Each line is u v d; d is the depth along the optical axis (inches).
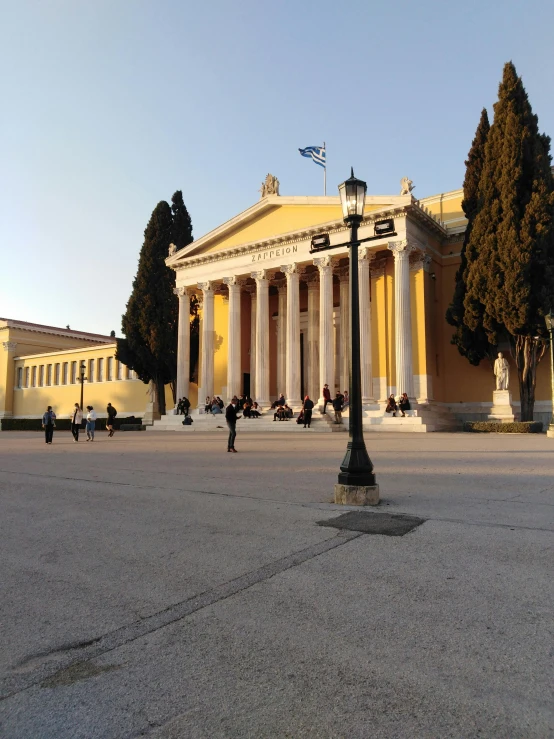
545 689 125.9
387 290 1366.9
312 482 420.8
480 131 1278.3
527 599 175.8
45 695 130.3
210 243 1606.8
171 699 126.7
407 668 136.5
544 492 362.6
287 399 1403.8
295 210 1462.8
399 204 1229.1
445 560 215.6
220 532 270.2
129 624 167.8
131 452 736.3
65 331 2669.8
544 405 1219.9
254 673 136.7
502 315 1115.3
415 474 455.2
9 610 181.9
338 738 111.2
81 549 249.4
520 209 1129.4
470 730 112.2
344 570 207.5
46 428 1001.5
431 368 1306.6
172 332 1743.4
